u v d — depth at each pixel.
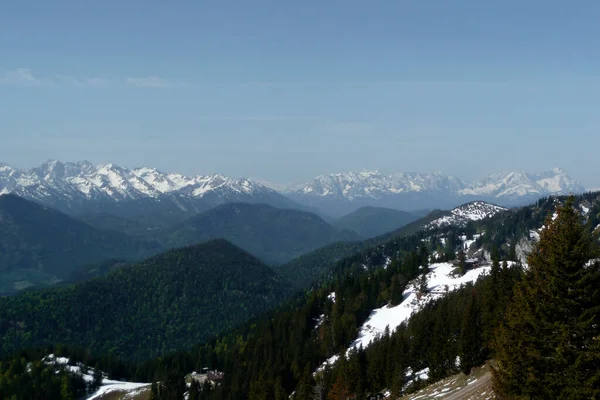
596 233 31.20
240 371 163.50
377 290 185.00
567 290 30.19
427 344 98.25
